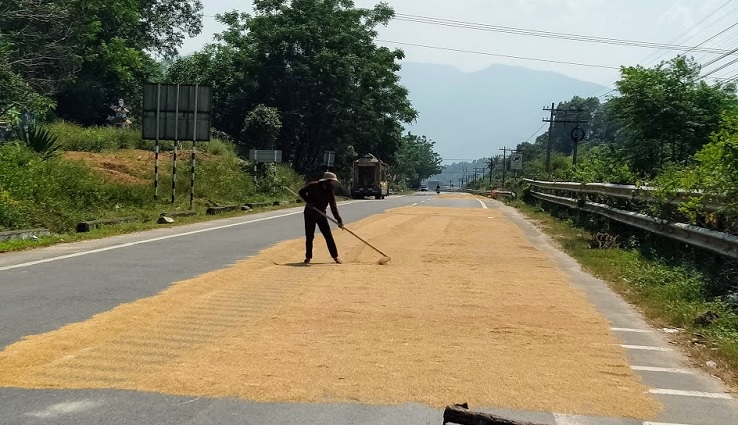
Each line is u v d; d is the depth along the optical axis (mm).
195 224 18031
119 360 5270
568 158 51531
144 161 27422
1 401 4406
